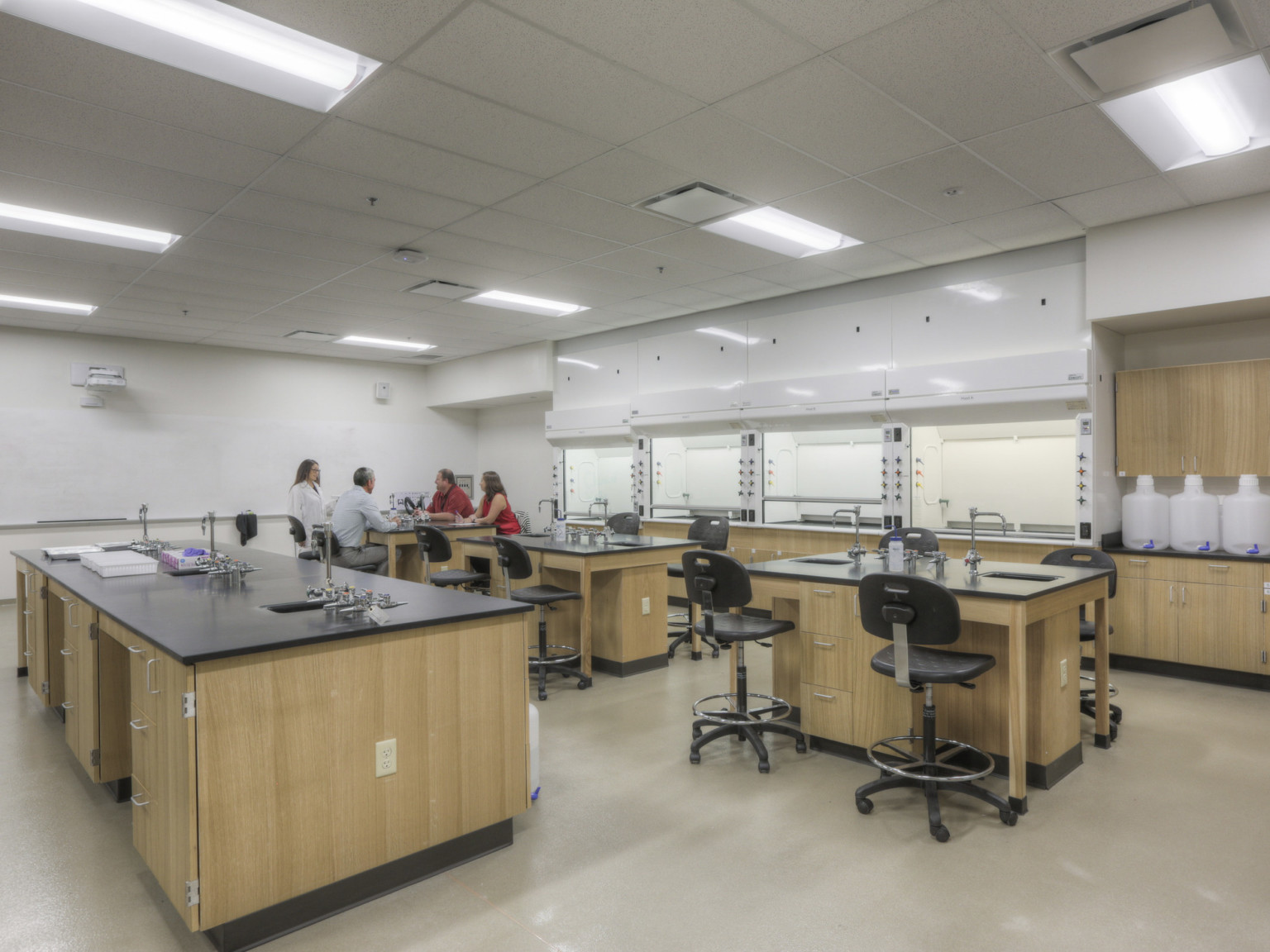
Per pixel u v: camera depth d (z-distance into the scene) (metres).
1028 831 2.68
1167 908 2.19
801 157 3.64
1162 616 4.77
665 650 5.15
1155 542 4.91
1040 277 5.07
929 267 5.64
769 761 3.34
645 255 5.25
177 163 3.61
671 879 2.37
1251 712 4.04
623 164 3.70
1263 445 4.54
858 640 3.36
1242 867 2.42
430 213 4.36
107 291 6.04
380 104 3.07
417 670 2.34
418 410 10.30
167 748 2.03
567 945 2.03
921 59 2.78
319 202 4.14
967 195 4.16
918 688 2.85
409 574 7.24
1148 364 5.20
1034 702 3.05
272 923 2.06
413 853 2.35
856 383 5.90
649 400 7.50
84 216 4.34
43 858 2.56
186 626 2.26
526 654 2.63
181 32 2.57
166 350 8.24
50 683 3.91
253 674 2.00
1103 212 4.45
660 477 7.89
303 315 7.02
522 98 3.03
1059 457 5.44
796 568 3.72
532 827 2.74
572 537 5.62
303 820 2.09
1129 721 3.89
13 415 7.33
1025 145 3.53
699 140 3.44
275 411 9.02
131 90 2.92
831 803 2.93
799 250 5.24
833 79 2.92
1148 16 2.52
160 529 8.16
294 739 2.08
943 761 3.26
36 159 3.55
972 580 3.20
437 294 6.30
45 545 7.49
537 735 2.97
